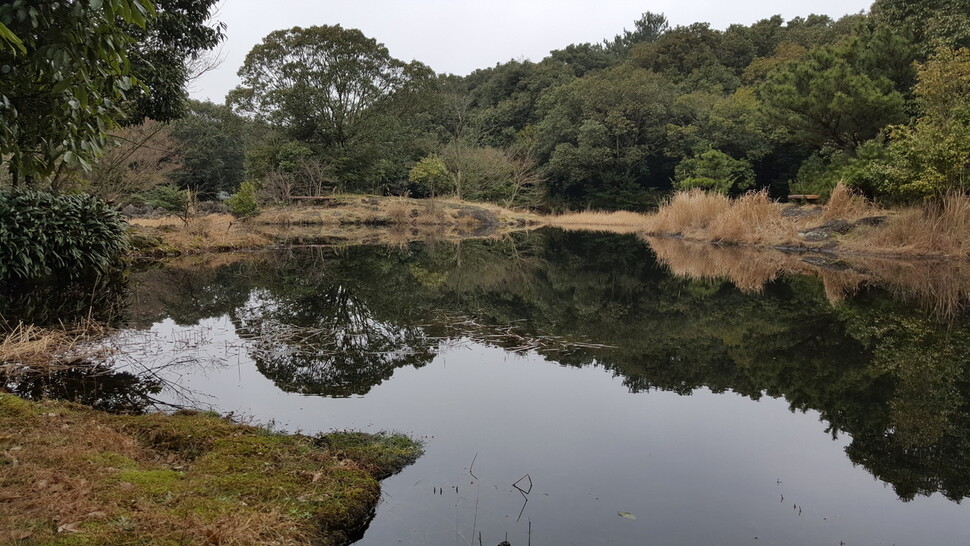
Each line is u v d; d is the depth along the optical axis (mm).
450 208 25375
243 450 2666
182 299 7141
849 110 14516
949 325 5801
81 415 2996
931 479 2631
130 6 2627
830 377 4137
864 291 7934
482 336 5391
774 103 16500
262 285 8406
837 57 15828
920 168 11266
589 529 2180
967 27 14328
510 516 2268
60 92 2920
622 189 32844
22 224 7340
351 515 2191
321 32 23844
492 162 30797
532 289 8430
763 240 14367
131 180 14086
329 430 3100
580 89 34656
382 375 4148
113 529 1839
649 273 10219
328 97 24766
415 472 2648
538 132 36188
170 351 4617
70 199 8445
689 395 3768
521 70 43000
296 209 22219
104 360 4312
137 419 3031
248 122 26062
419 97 27156
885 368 4344
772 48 42625
